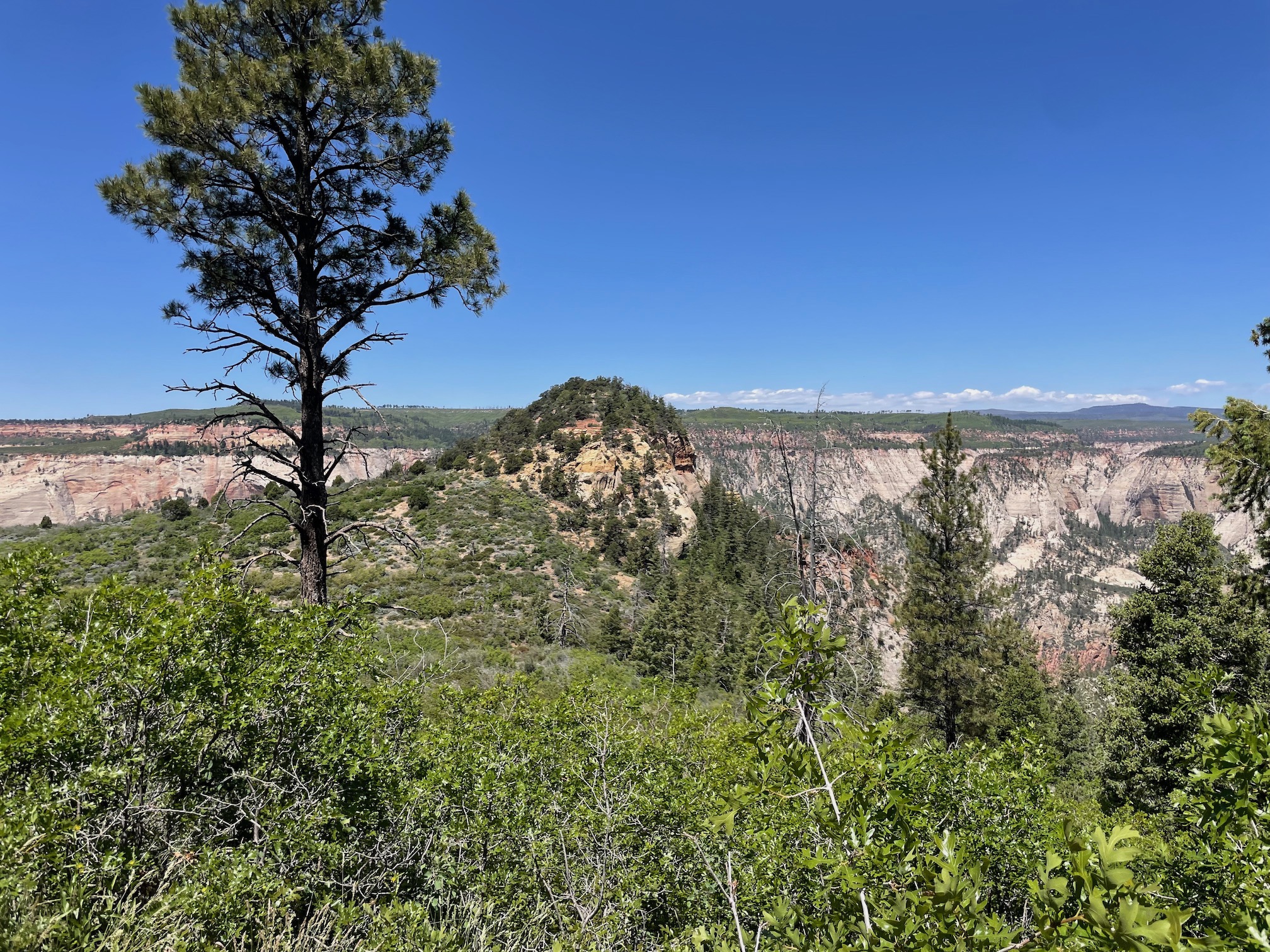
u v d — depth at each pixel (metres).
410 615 27.95
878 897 2.25
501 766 5.69
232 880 3.26
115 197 7.86
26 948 2.43
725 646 36.28
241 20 8.45
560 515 57.62
